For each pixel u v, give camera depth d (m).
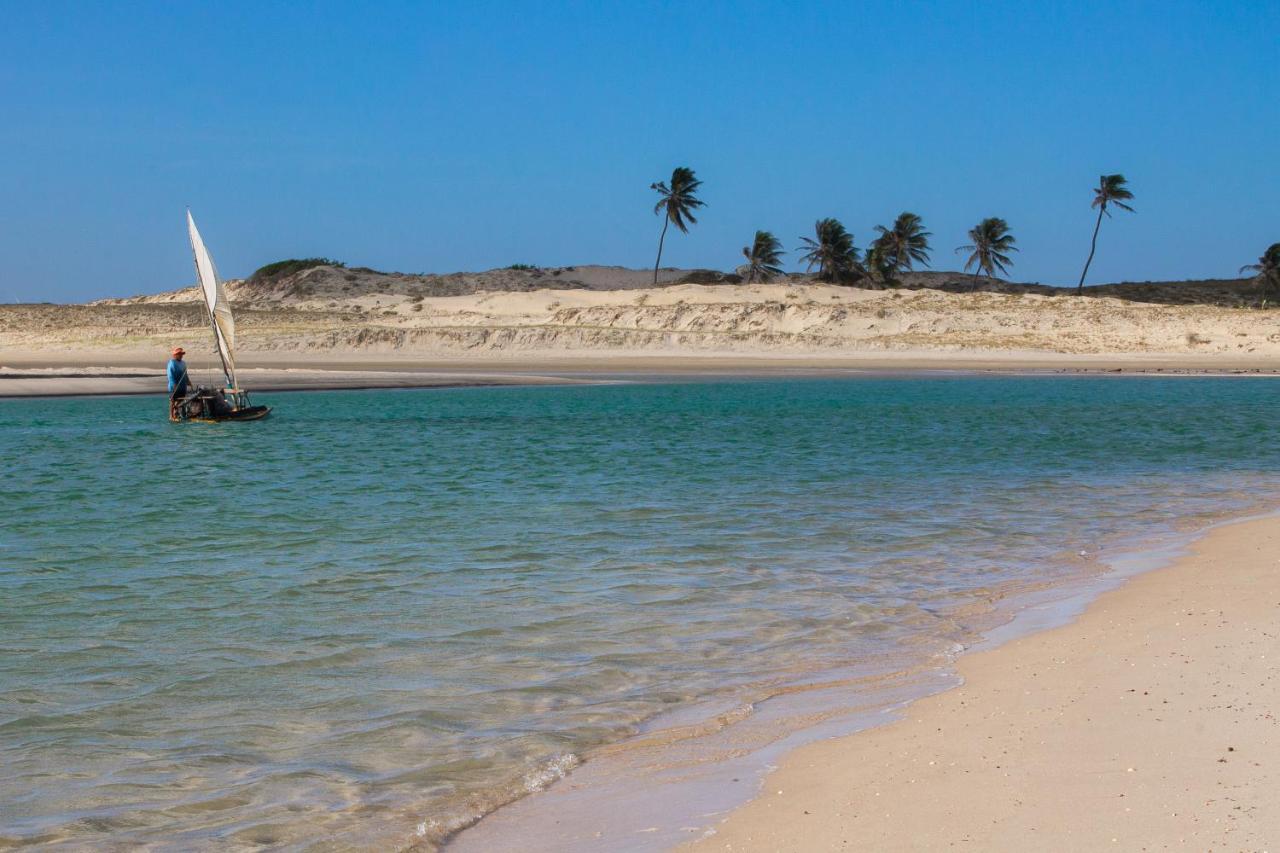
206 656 10.34
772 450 28.78
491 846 6.22
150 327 92.44
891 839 5.75
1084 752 6.86
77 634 11.16
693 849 5.89
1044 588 12.66
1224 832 5.53
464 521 18.05
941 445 29.88
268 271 147.38
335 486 22.61
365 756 7.78
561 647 10.53
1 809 6.98
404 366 71.19
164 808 6.95
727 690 9.12
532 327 84.62
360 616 11.81
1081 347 83.56
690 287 115.50
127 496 21.34
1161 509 18.69
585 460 26.80
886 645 10.37
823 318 94.62
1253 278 139.62
